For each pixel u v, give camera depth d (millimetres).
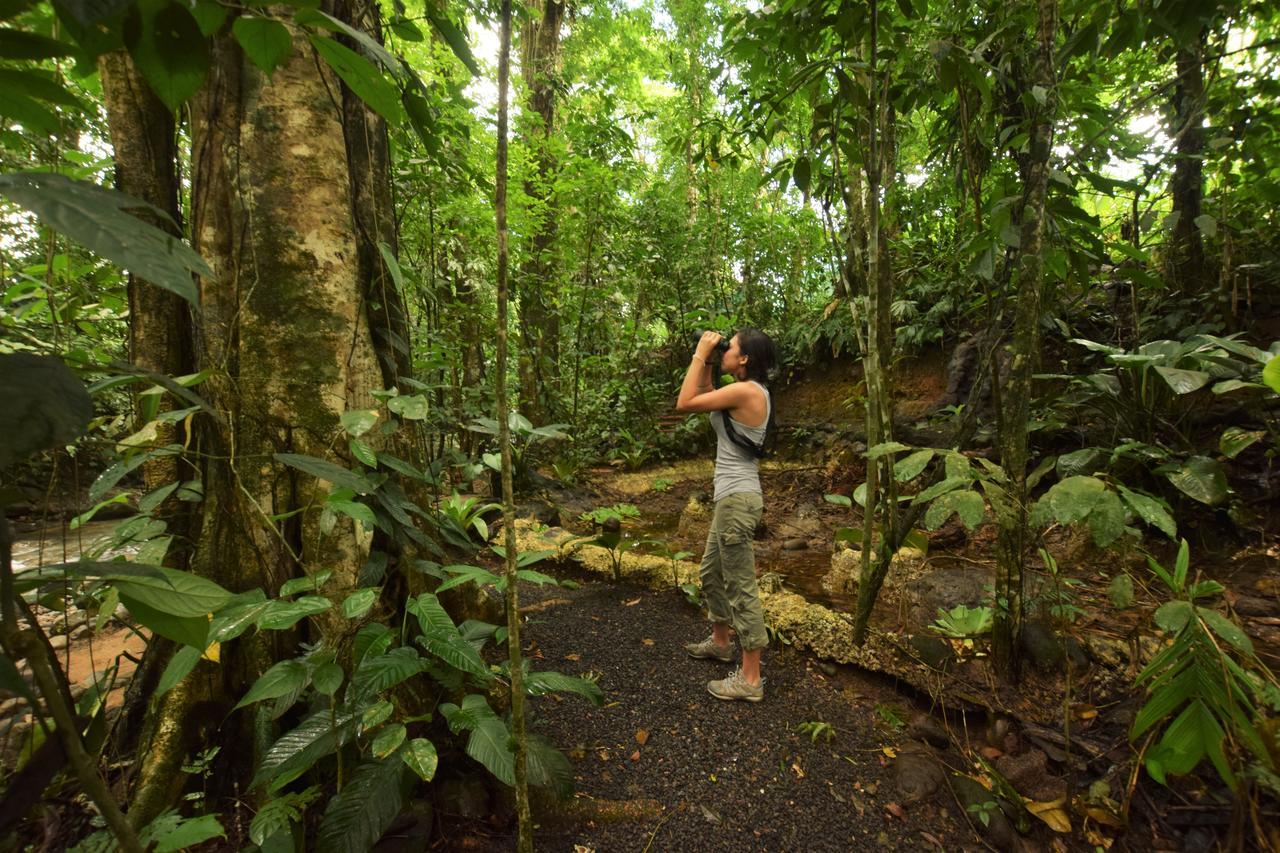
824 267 6957
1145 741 1604
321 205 1528
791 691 2158
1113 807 1547
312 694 1460
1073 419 3555
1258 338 3221
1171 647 1295
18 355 487
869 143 2043
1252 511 2723
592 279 5973
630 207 6699
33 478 3730
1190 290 3609
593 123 5719
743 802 1637
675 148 3158
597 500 5180
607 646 2461
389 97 732
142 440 1310
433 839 1415
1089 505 1498
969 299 4727
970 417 2012
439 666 1604
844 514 4477
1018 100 2199
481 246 4422
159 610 755
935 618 2500
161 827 1056
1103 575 2682
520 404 5797
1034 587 2340
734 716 2004
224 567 1509
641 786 1676
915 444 4613
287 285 1496
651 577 3160
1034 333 1800
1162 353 2080
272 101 1476
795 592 3004
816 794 1673
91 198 466
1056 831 1536
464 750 1605
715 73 2766
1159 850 1441
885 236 2305
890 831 1559
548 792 1558
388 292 1827
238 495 1501
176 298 1626
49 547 3121
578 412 6195
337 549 1527
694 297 7195
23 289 1403
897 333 5402
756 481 2166
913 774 1711
